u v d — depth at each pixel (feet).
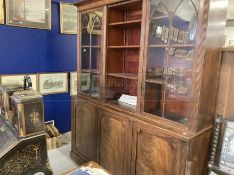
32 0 8.96
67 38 10.36
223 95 5.71
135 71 7.20
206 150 5.53
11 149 4.12
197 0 4.47
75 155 8.48
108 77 7.09
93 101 7.49
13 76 8.87
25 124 4.26
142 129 5.73
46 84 9.93
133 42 7.23
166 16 5.15
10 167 4.16
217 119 5.56
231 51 5.42
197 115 4.77
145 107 5.83
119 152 6.55
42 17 9.36
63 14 10.01
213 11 4.54
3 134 4.71
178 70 5.12
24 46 9.04
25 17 8.87
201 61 4.56
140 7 6.62
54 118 10.46
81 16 7.74
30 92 4.63
